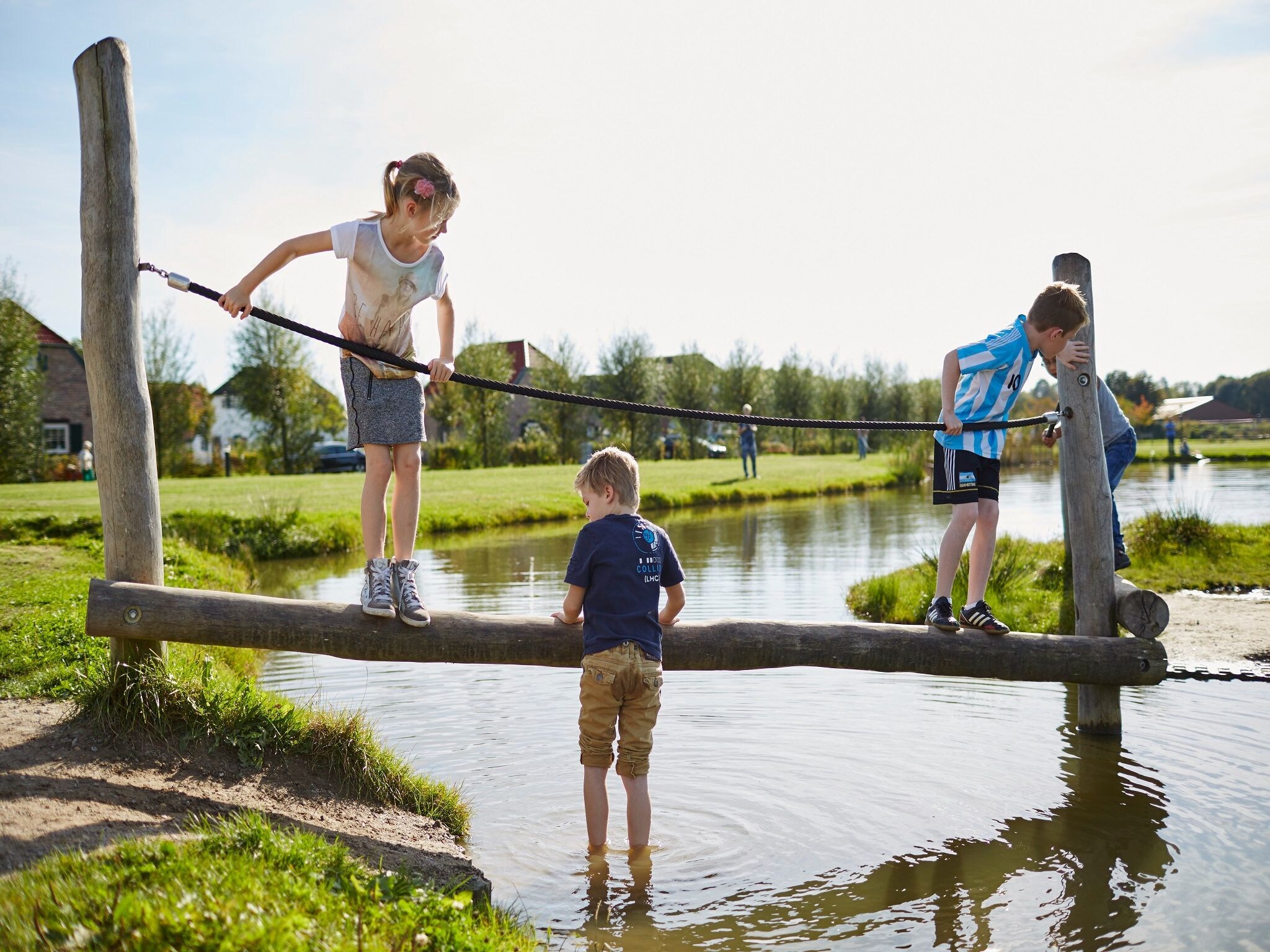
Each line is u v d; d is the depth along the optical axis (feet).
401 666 24.64
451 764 16.98
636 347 152.76
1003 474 115.24
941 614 16.29
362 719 15.21
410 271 13.03
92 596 13.26
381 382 13.61
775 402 179.32
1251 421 231.50
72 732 13.30
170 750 13.29
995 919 11.60
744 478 94.48
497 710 20.33
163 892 8.42
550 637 14.43
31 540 44.24
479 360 143.33
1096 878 12.66
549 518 69.26
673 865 13.12
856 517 66.23
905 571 36.88
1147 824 14.35
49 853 9.57
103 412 13.76
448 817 14.25
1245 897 12.05
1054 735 18.57
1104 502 18.25
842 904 12.01
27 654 18.63
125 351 13.73
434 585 37.22
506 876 12.75
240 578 39.58
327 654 13.93
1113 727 18.40
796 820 14.60
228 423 174.91
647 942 11.04
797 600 32.76
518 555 47.83
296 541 52.31
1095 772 16.53
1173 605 30.22
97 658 17.51
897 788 15.83
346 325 13.64
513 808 15.07
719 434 169.07
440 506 67.77
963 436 16.25
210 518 51.72
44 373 122.01
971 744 18.01
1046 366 19.02
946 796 15.51
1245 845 13.56
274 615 13.70
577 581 13.53
